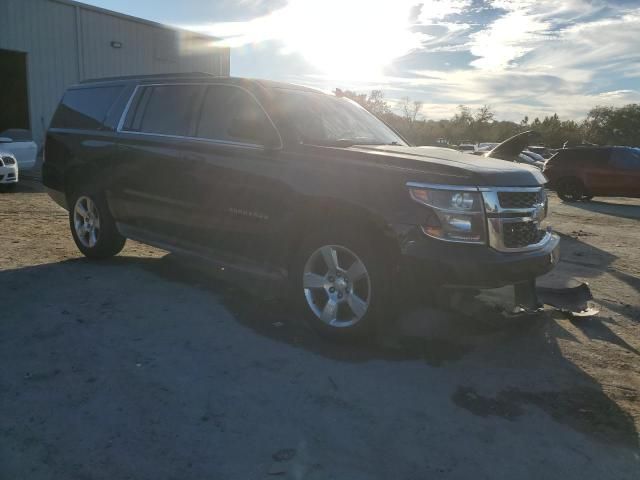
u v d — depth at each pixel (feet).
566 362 12.78
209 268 19.07
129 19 71.05
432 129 248.52
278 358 12.11
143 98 17.76
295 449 8.84
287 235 13.57
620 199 58.65
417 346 13.09
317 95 16.44
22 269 18.13
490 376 11.80
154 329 13.43
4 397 10.07
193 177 15.43
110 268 18.65
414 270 11.50
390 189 11.89
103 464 8.29
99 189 18.52
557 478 8.43
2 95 64.95
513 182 12.23
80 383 10.67
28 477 7.95
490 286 11.51
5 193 36.94
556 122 297.33
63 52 63.93
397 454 8.84
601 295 18.71
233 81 15.42
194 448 8.75
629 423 10.15
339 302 12.83
